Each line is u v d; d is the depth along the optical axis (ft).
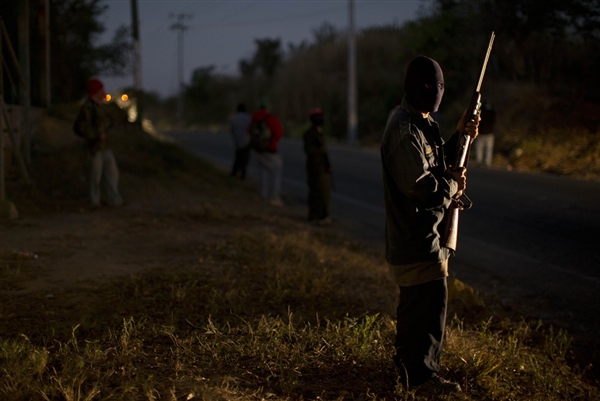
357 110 101.86
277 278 19.19
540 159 52.13
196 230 27.50
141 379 11.31
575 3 48.91
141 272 19.89
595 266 23.82
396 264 11.69
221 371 12.44
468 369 13.44
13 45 36.06
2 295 16.89
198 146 85.40
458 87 69.00
